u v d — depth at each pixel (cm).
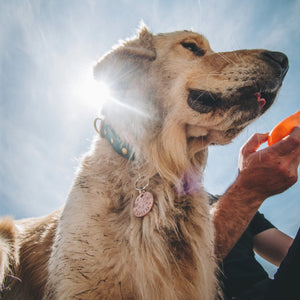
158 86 48
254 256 50
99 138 50
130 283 37
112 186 43
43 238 50
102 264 37
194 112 47
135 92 47
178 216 41
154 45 51
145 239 39
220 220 46
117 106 46
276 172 41
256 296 36
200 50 51
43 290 46
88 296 36
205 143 50
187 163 48
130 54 48
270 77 45
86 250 38
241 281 44
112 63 47
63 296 36
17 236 52
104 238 39
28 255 49
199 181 49
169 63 49
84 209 41
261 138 46
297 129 40
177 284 38
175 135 47
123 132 45
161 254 38
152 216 39
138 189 42
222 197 49
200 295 38
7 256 46
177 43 50
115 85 47
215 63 47
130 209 41
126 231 39
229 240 45
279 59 46
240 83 45
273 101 47
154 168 45
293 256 30
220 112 45
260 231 55
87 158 48
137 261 37
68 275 37
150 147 46
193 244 40
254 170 43
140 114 47
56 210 56
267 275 46
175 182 44
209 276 40
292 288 30
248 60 45
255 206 45
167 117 48
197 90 46
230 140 48
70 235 39
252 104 45
